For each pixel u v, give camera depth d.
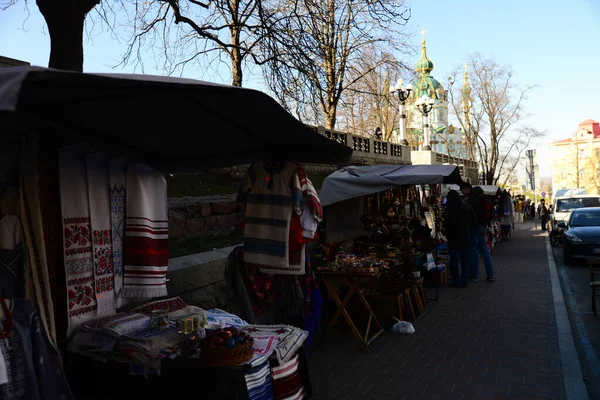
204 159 4.20
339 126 28.03
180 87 2.33
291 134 3.69
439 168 8.54
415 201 12.11
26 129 3.13
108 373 3.46
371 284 7.01
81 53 5.63
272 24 8.86
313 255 8.09
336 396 4.64
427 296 9.42
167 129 3.54
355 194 7.86
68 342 3.49
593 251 13.27
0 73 1.66
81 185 3.54
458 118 37.16
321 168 10.93
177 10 8.23
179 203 6.10
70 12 5.50
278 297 5.80
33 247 3.06
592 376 5.30
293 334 3.83
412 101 34.47
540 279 11.30
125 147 3.80
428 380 5.02
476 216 11.12
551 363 5.49
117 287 3.79
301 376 3.87
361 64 19.09
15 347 2.78
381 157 16.17
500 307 8.39
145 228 3.85
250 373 3.24
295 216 4.47
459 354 5.85
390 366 5.45
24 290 2.97
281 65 9.21
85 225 3.54
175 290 5.07
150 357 3.28
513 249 18.27
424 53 40.44
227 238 6.94
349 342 6.42
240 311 5.58
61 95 2.56
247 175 4.70
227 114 3.28
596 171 69.88
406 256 8.18
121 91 2.51
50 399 2.94
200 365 3.23
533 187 40.16
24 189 3.08
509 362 5.54
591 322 7.65
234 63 11.40
